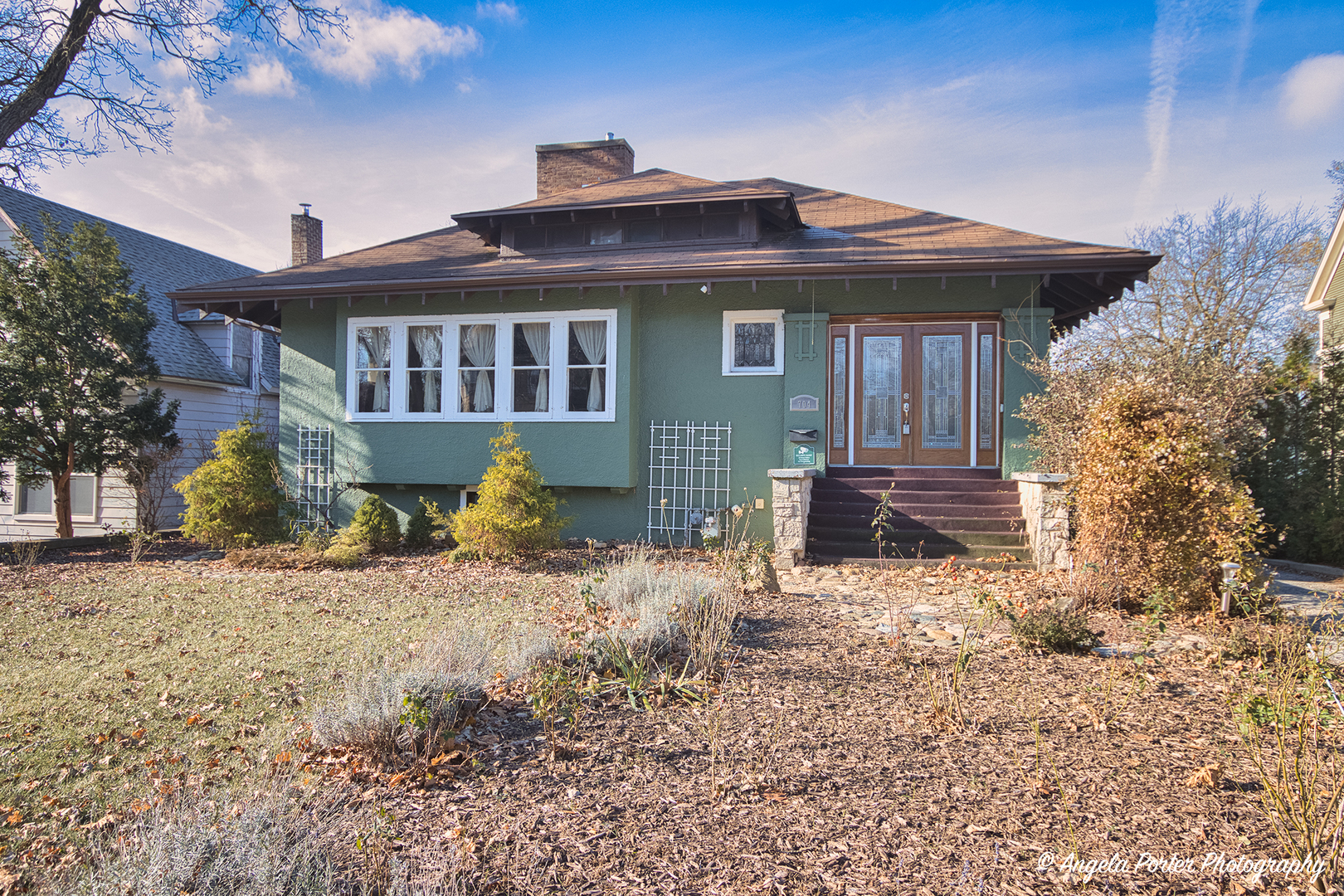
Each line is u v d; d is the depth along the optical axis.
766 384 11.14
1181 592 6.45
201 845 2.65
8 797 3.56
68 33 10.45
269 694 4.81
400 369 11.77
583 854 2.90
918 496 10.25
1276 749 3.69
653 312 11.47
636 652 5.12
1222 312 19.83
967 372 11.04
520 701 4.54
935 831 3.02
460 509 10.73
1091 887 2.64
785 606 6.96
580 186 16.17
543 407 11.34
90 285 12.34
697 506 11.25
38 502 15.55
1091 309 12.02
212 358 16.80
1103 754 3.70
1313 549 10.30
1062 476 8.79
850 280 11.00
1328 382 10.53
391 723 3.78
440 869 2.77
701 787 3.42
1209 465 6.63
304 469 12.45
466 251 13.02
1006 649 5.53
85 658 5.64
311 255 20.62
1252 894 2.59
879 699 4.49
